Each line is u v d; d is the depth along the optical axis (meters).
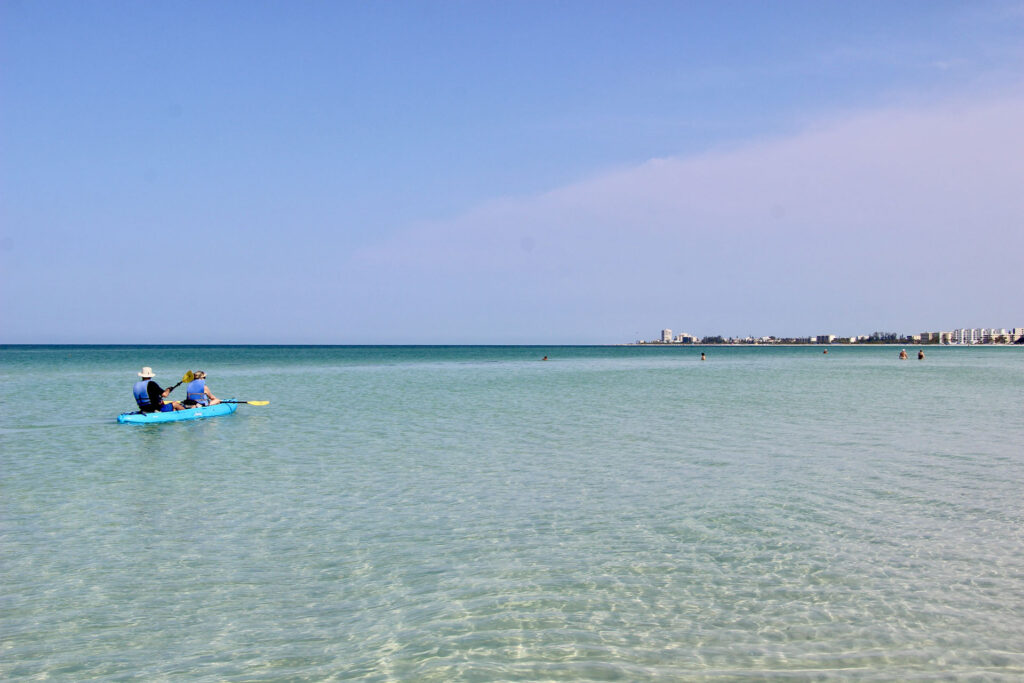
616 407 31.16
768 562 9.96
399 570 9.73
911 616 8.18
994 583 9.16
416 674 6.95
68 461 17.81
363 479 15.44
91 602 8.70
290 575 9.56
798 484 14.71
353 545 10.79
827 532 11.32
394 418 26.98
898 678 6.82
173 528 11.71
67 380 52.28
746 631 7.83
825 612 8.30
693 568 9.73
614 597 8.77
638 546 10.67
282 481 15.27
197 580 9.40
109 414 28.64
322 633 7.86
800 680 6.79
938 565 9.81
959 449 19.02
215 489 14.52
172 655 7.38
